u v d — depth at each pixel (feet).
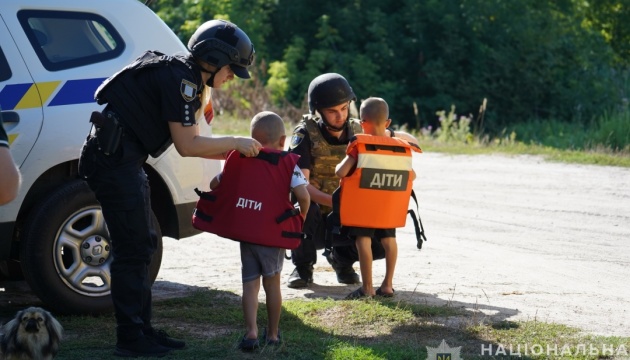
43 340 15.17
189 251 28.55
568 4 116.06
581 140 67.36
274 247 17.60
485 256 27.89
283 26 121.08
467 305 21.44
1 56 19.84
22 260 19.88
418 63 112.98
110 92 17.10
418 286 23.58
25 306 22.18
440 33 111.86
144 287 17.40
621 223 33.96
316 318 20.01
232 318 20.15
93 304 20.45
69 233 20.13
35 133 19.76
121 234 17.11
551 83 109.91
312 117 22.80
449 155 54.75
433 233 31.89
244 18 116.67
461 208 37.17
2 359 15.14
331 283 24.29
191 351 17.47
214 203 17.75
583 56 111.65
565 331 18.92
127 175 16.98
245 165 17.61
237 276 25.14
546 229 32.73
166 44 22.03
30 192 20.27
